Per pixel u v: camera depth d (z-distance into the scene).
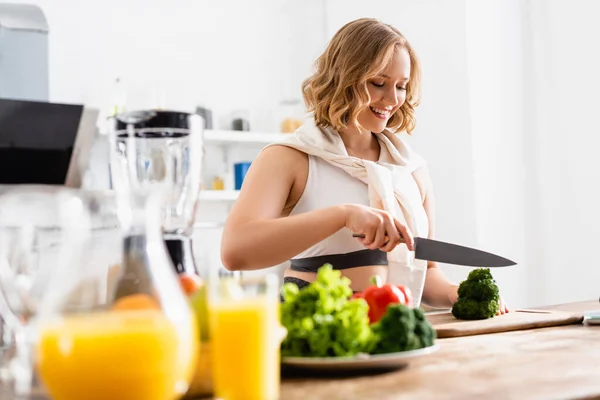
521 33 3.37
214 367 0.76
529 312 1.64
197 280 0.91
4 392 0.77
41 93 1.99
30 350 0.82
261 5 4.22
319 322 0.93
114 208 1.01
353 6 4.15
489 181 3.36
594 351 1.12
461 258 1.58
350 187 1.90
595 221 3.06
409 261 1.87
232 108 4.07
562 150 3.20
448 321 1.53
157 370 0.66
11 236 0.85
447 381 0.89
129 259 0.71
